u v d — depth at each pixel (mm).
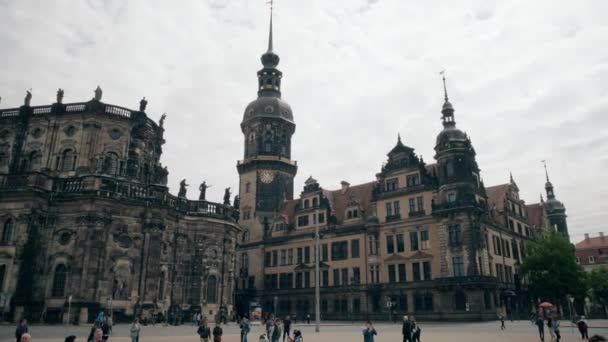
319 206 85688
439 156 71500
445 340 33844
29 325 43062
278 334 26047
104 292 46938
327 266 80812
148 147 61281
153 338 33312
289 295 84688
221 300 58406
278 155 97438
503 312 69438
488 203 78688
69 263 47219
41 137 57656
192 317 54562
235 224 62438
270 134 98438
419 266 70188
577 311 94875
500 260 73000
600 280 96312
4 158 57125
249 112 100875
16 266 45469
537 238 79562
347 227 80250
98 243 47219
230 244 61688
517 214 84438
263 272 90062
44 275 47062
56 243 48031
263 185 95500
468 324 58281
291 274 85938
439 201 69938
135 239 50125
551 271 69938
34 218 47281
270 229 92500
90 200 47969
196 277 56250
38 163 56469
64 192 49094
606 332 44969
